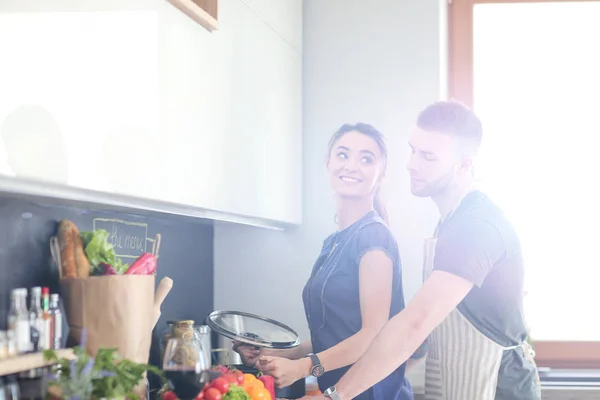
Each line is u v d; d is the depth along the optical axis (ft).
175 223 9.22
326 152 10.40
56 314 5.82
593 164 11.05
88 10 5.29
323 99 10.46
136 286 6.10
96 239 6.33
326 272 10.14
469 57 11.12
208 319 9.02
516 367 9.48
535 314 11.10
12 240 5.98
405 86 10.34
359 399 9.73
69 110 5.08
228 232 10.48
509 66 11.23
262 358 9.35
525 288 10.73
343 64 10.47
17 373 5.32
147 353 6.26
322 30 10.53
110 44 5.58
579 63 11.21
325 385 9.80
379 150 10.24
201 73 7.25
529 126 11.18
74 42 5.13
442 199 9.99
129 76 5.86
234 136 8.12
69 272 6.13
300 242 10.34
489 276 9.62
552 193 11.10
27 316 5.56
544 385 10.05
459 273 9.63
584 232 11.03
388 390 9.72
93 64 5.36
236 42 8.16
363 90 10.41
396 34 10.40
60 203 6.22
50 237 6.47
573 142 11.10
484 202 9.80
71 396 5.07
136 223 8.16
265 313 10.34
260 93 8.90
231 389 6.70
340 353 9.88
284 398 9.39
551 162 11.13
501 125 11.22
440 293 9.69
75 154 5.15
